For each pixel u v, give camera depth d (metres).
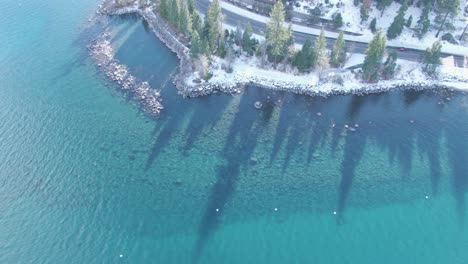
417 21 136.25
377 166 98.19
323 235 83.88
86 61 125.38
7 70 121.19
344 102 115.19
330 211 88.38
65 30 138.00
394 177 95.94
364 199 91.12
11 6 149.50
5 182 91.31
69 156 97.62
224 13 141.62
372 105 114.88
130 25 141.38
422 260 80.56
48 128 104.44
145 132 104.00
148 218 85.25
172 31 135.62
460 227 86.50
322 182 94.00
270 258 79.44
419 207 90.00
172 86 117.12
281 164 97.38
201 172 94.81
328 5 140.12
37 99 112.25
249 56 125.25
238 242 81.88
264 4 142.75
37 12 146.62
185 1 141.25
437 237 84.50
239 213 87.12
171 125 106.00
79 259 78.00
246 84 118.44
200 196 89.88
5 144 99.81
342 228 85.31
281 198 90.38
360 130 107.19
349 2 141.12
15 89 115.19
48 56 126.94
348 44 130.62
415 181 95.25
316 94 116.56
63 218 84.69
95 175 93.50
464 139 106.62
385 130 107.62
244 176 94.31
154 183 92.19
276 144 102.12
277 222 85.81
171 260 78.31
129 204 87.81
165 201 88.62
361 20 136.50
